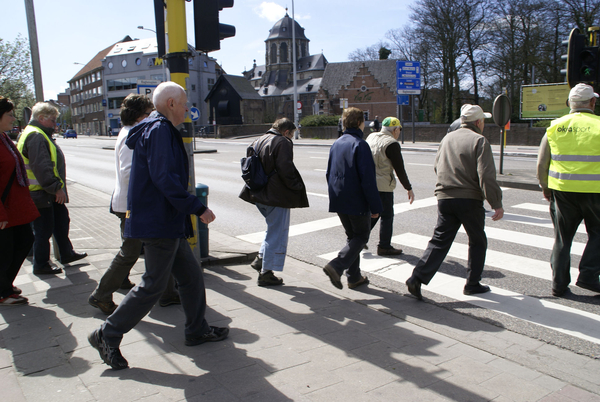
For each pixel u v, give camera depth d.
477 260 4.27
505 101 11.58
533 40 34.75
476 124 4.19
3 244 3.88
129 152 3.83
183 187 2.76
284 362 2.99
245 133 51.81
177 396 2.59
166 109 2.90
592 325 3.65
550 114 21.92
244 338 3.36
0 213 3.63
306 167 15.59
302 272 5.17
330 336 3.41
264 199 4.43
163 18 4.43
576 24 31.31
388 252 5.78
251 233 7.31
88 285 4.48
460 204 4.04
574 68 7.29
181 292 3.14
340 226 7.46
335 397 2.59
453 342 3.34
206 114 75.44
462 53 38.62
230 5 4.59
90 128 85.81
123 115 3.92
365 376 2.82
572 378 2.84
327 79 68.50
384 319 3.77
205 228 5.28
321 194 10.45
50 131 4.72
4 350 3.17
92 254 5.52
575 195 4.04
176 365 2.95
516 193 9.80
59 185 4.49
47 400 2.56
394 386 2.71
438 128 31.19
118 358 2.89
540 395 2.64
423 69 43.94
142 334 3.41
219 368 2.91
